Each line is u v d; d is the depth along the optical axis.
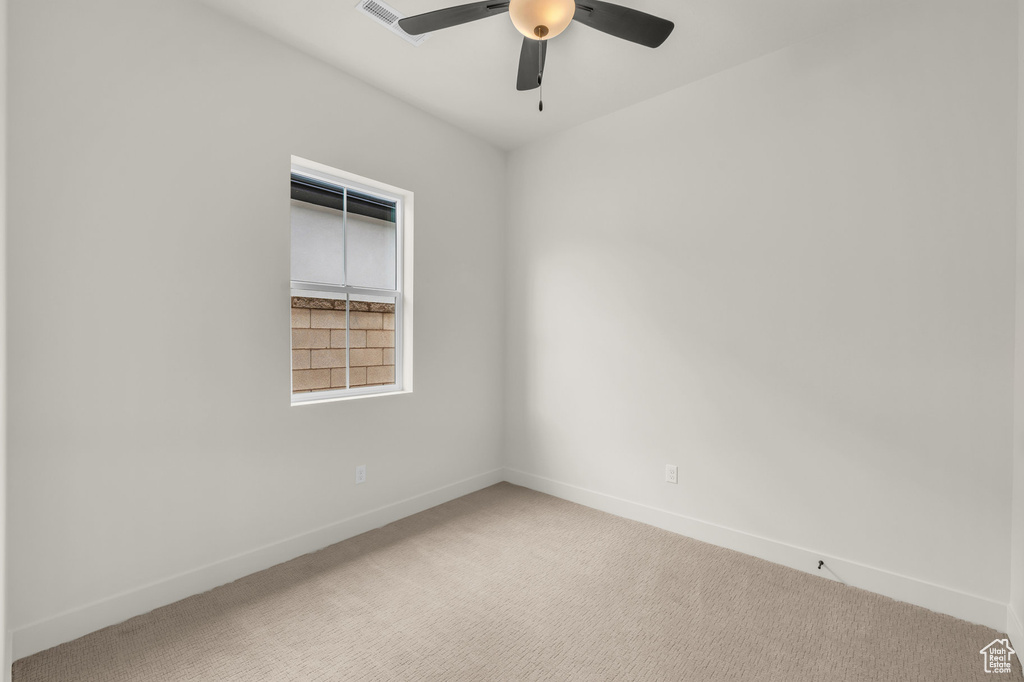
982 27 1.91
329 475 2.60
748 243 2.52
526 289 3.56
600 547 2.60
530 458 3.55
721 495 2.63
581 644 1.80
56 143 1.73
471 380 3.44
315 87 2.49
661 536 2.74
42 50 1.69
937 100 2.00
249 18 2.19
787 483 2.41
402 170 2.93
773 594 2.15
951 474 1.99
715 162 2.63
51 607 1.74
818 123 2.29
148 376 1.96
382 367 2.98
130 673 1.62
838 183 2.24
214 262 2.14
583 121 3.19
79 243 1.78
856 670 1.67
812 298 2.32
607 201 3.09
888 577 2.13
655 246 2.87
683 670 1.67
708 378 2.67
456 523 2.91
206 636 1.82
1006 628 1.87
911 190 2.06
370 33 2.30
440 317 3.21
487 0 1.75
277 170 2.35
